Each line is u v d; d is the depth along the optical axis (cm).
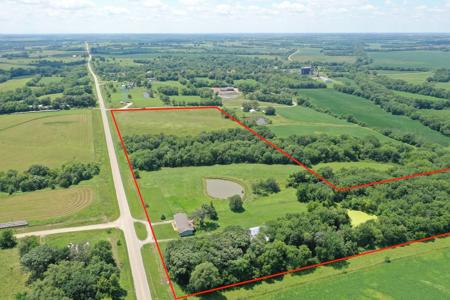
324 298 10288
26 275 10625
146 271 11006
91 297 9712
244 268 10731
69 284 9612
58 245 12094
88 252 11069
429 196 14512
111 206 14712
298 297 10275
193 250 11025
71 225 13338
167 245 11681
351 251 12125
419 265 11738
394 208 13875
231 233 11694
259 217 14212
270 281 10775
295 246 11731
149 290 10275
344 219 13225
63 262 10456
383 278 11112
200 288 10112
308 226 12244
